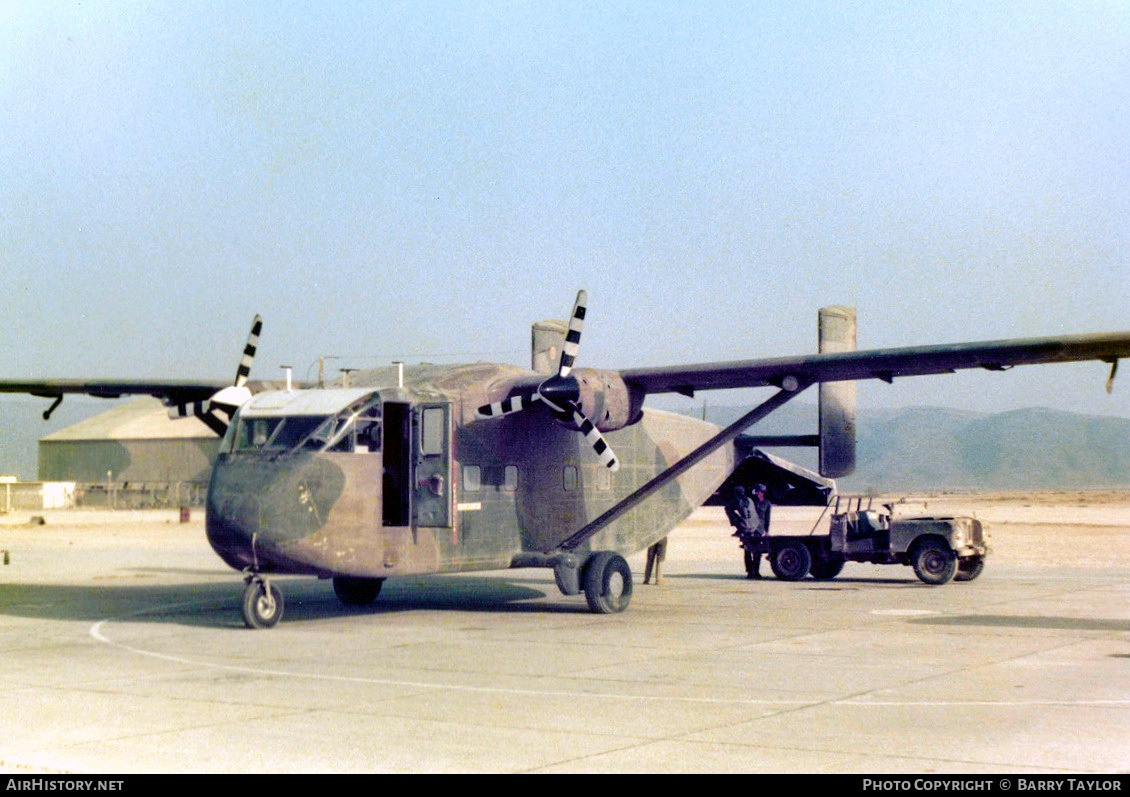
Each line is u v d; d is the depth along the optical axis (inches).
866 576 1029.8
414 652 510.9
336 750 309.4
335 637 570.3
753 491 998.4
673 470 710.5
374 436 613.3
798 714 358.0
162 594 852.6
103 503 2807.6
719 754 303.1
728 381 687.1
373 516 605.9
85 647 534.0
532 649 519.2
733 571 1109.7
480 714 359.6
